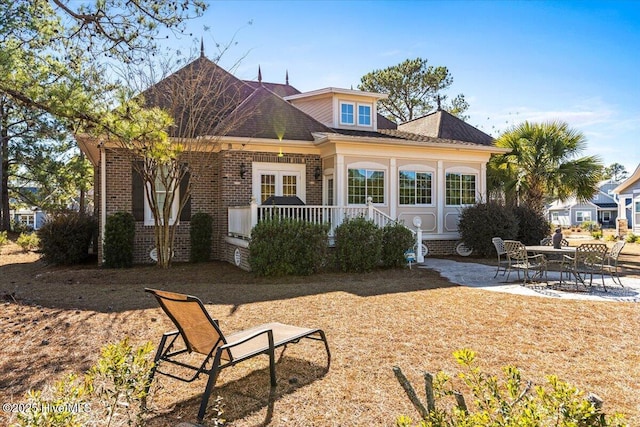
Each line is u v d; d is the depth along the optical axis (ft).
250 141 44.19
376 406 11.85
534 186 54.65
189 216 46.03
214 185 47.03
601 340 17.70
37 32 24.59
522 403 7.76
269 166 47.16
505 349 16.63
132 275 36.11
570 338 17.99
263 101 51.83
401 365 14.98
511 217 47.52
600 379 13.61
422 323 20.52
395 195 48.91
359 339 18.02
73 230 44.93
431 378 8.40
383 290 29.22
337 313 22.62
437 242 51.39
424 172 50.65
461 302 25.18
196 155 44.09
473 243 47.93
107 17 24.20
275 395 12.64
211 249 46.19
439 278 34.78
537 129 53.78
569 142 52.75
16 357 15.70
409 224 49.62
